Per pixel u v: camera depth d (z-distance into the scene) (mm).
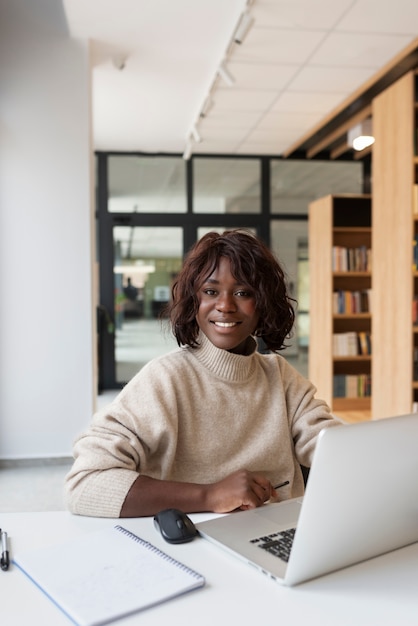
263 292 1279
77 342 3947
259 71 4617
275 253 1450
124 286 7211
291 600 827
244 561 943
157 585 845
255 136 6473
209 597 832
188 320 1347
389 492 889
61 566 908
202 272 1295
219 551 988
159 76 4680
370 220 6078
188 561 950
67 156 3904
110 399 6434
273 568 902
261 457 1341
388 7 3598
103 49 4152
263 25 3820
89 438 1226
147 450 1278
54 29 3875
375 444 841
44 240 3896
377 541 938
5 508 3074
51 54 3879
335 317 6086
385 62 4465
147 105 5371
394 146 4355
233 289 1279
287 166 7312
